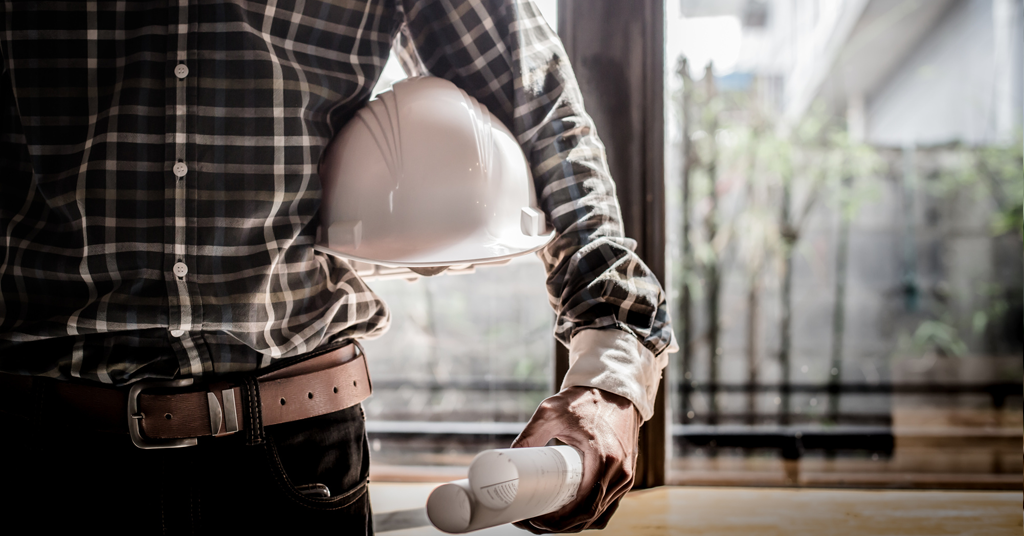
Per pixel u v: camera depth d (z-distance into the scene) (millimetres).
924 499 1452
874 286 2697
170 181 515
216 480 522
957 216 2686
